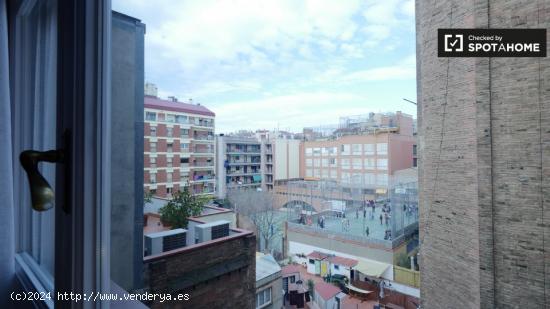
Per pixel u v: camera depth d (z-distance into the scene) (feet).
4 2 5.32
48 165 3.78
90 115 1.99
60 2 2.15
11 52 5.51
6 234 5.24
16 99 5.37
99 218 2.05
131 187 6.79
